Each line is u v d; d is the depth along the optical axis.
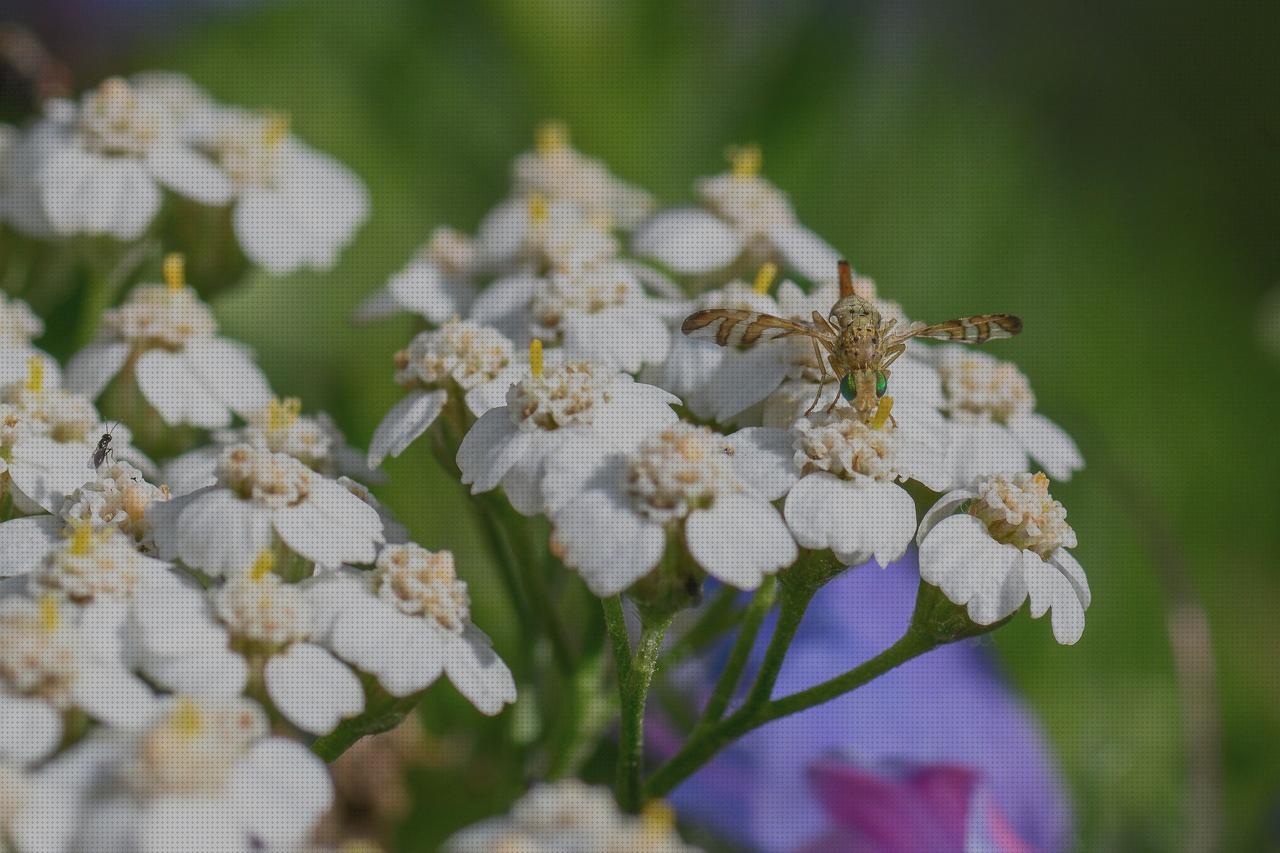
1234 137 0.23
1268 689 0.17
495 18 0.16
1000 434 0.12
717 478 0.11
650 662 0.11
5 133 0.14
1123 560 0.16
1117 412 0.18
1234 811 0.15
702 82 0.16
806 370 0.12
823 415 0.12
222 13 0.17
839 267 0.12
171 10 0.18
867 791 0.13
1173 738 0.15
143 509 0.11
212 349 0.13
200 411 0.12
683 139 0.16
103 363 0.12
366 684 0.11
